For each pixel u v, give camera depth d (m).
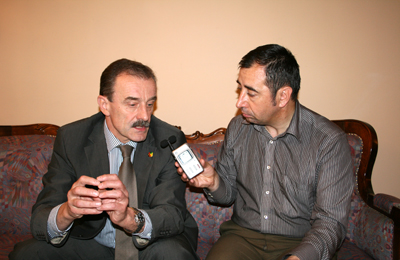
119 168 1.28
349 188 1.17
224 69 1.99
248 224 1.32
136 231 1.06
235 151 1.41
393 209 1.25
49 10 2.04
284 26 1.95
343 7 1.92
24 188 1.63
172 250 1.10
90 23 2.03
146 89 1.20
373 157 1.51
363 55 1.95
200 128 2.05
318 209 1.16
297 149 1.25
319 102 2.00
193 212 1.64
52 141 1.72
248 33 1.96
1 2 2.05
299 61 1.97
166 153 1.32
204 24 1.97
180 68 2.01
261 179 1.31
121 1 1.99
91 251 1.25
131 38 2.02
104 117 1.42
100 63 2.05
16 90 2.12
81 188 0.97
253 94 1.15
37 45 2.07
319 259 1.00
